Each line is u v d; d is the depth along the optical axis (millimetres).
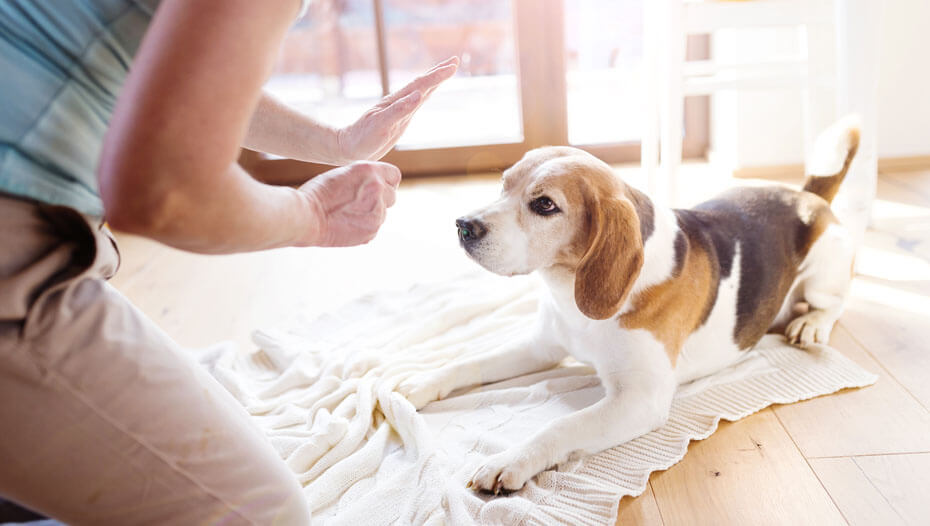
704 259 1523
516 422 1499
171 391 786
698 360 1565
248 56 620
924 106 2885
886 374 1600
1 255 669
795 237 1728
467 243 1384
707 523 1208
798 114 2965
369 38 4473
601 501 1236
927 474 1285
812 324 1735
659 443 1409
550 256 1402
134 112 590
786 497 1255
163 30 599
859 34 1995
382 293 2170
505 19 4297
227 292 2348
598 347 1457
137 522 801
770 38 2910
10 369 673
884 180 2840
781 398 1527
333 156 1223
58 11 659
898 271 2082
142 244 2828
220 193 640
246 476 859
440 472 1299
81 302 725
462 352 1796
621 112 3721
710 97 3336
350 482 1352
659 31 2297
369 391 1575
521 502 1229
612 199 1336
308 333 1964
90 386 715
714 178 3100
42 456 715
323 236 849
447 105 4121
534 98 3234
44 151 680
